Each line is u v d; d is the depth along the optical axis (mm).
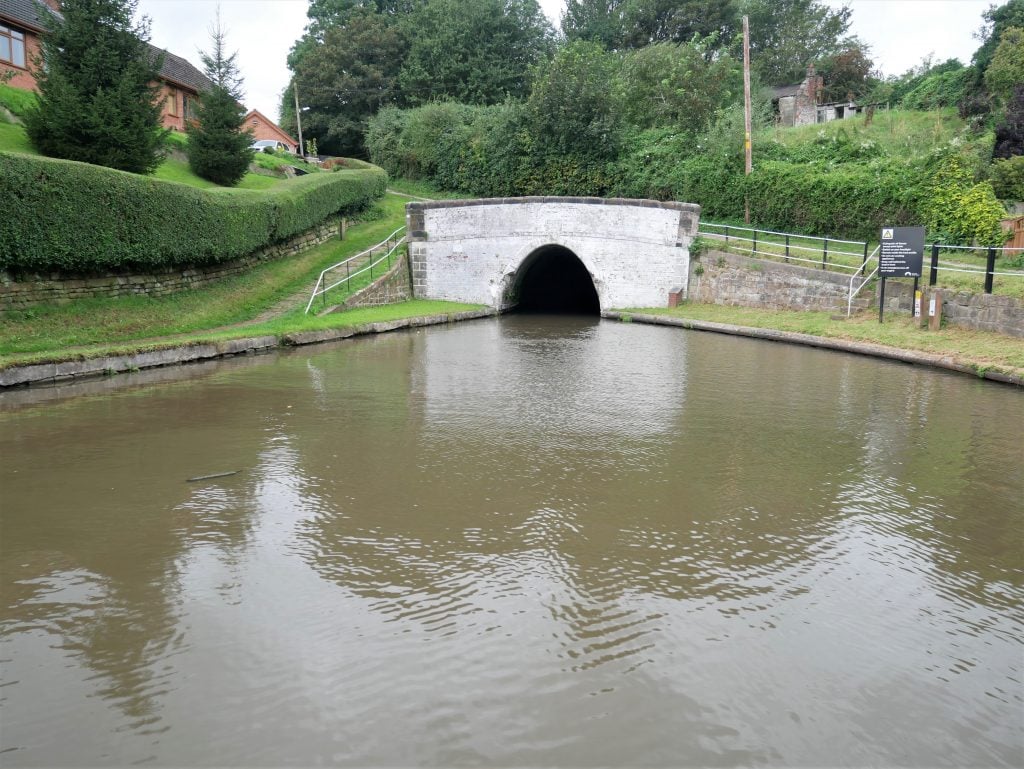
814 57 49156
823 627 4578
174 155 27172
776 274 20781
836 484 7234
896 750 3492
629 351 16516
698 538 5895
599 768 3338
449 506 6531
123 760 3361
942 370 13703
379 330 19578
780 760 3408
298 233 25344
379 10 57812
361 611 4707
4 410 10156
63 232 14320
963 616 4754
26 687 3910
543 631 4480
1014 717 3754
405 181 42250
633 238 24297
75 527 6039
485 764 3352
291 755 3395
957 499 6867
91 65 19766
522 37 48281
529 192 35125
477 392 11633
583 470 7582
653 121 34188
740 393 11609
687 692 3904
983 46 32094
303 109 52375
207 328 17328
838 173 24516
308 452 8188
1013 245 18984
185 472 7461
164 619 4605
